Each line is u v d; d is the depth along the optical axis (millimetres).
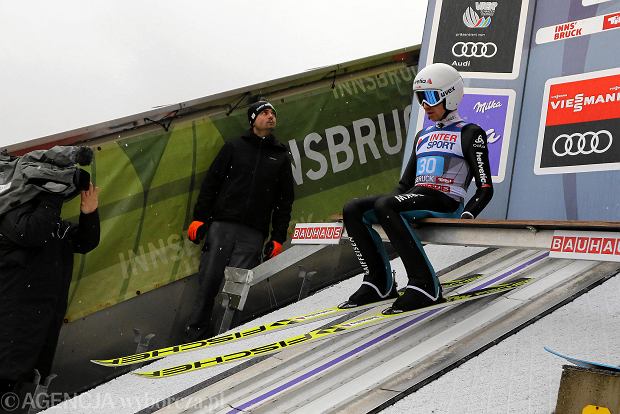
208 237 6023
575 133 5449
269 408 4078
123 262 5965
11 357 4980
